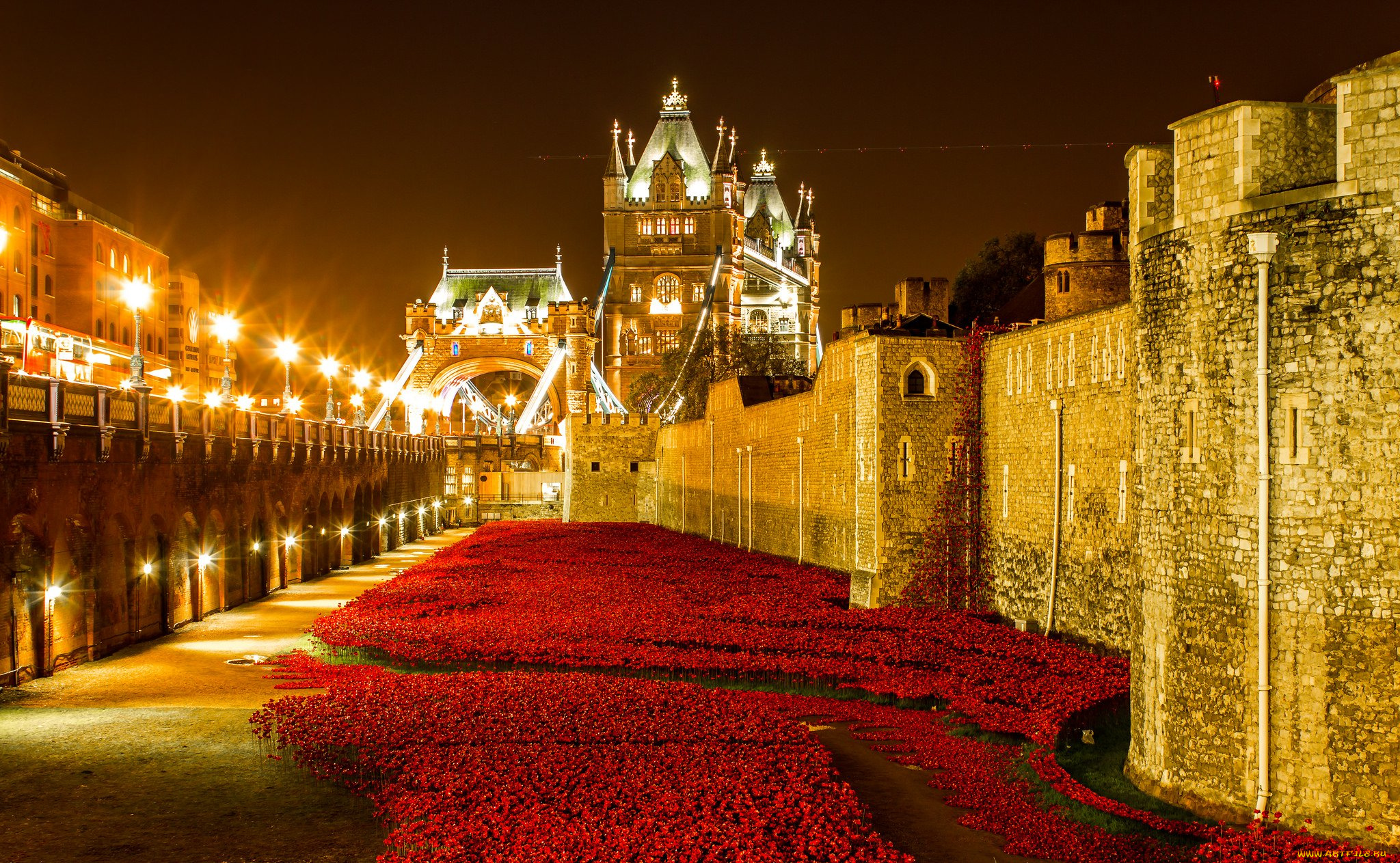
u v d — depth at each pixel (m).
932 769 25.17
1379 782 18.09
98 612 37.94
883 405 46.28
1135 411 23.02
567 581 56.72
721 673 34.78
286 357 62.78
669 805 20.73
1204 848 18.31
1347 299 18.64
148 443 40.34
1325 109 19.94
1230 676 19.95
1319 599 18.73
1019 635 38.31
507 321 170.62
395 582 57.56
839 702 31.47
